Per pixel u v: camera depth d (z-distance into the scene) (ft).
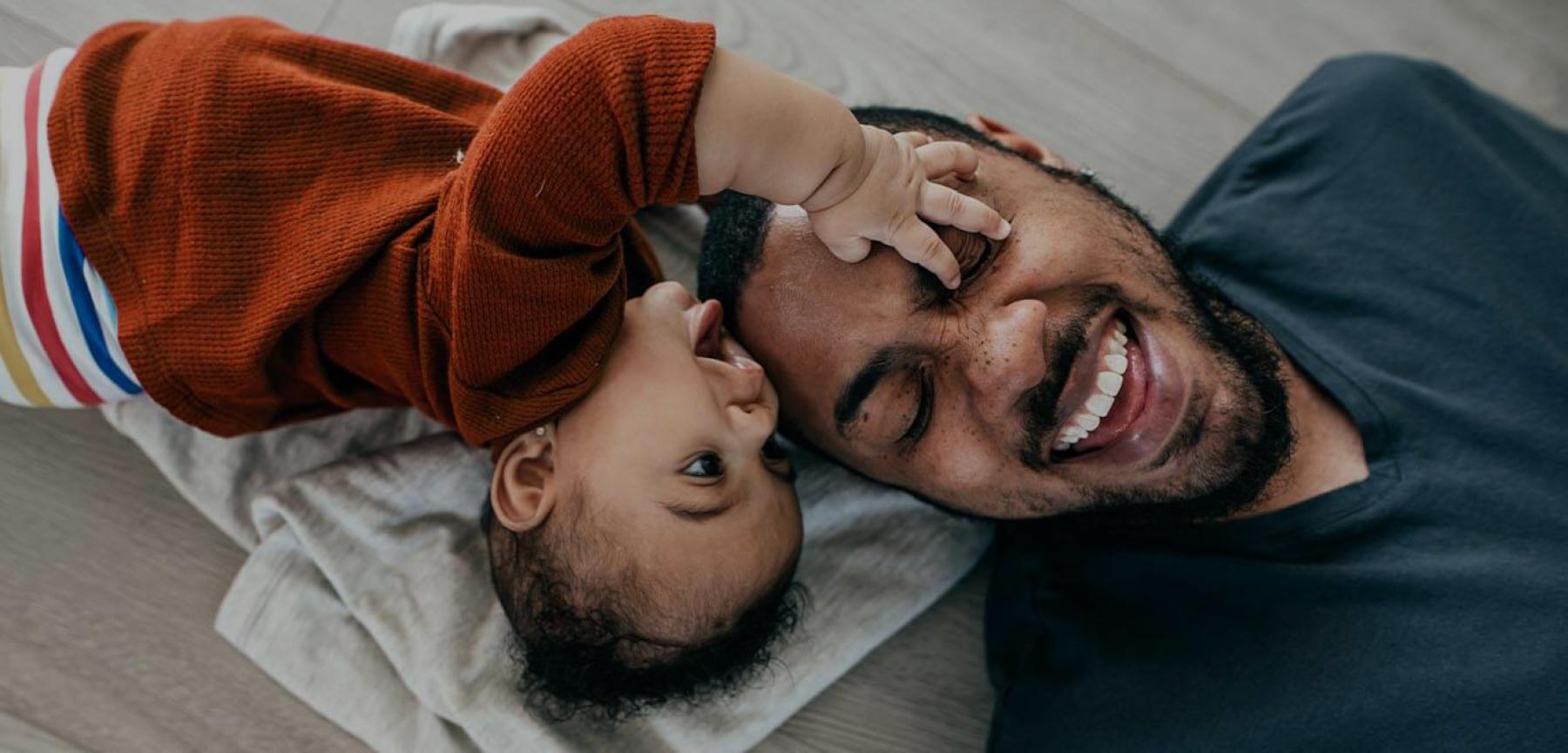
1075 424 2.75
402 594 3.20
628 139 2.34
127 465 3.35
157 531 3.33
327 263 2.61
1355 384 2.99
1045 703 3.15
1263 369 2.84
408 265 2.58
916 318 2.58
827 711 3.42
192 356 2.68
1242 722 2.83
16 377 2.95
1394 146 3.32
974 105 3.89
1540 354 2.97
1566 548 2.74
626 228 3.08
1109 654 3.09
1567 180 3.25
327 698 3.19
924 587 3.46
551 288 2.45
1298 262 3.28
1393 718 2.68
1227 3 4.03
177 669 3.27
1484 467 2.87
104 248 2.71
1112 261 2.69
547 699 3.10
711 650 2.80
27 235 2.77
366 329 2.70
